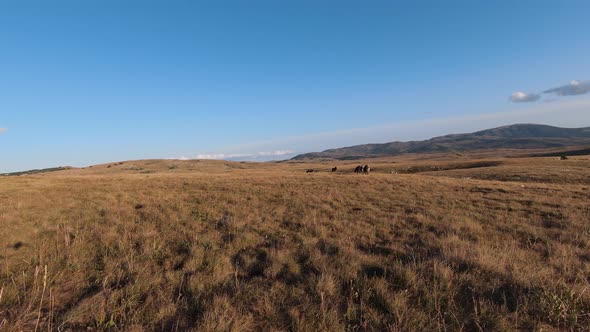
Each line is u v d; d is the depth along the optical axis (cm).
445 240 775
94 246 787
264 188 1923
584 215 1107
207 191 1814
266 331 414
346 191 1769
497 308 448
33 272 608
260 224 1014
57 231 901
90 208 1285
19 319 433
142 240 822
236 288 534
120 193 1711
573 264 616
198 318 445
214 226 1009
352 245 764
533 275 544
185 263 655
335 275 580
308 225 977
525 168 4109
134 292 518
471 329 417
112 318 434
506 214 1149
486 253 650
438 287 517
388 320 436
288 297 509
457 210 1228
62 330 417
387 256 696
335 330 405
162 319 445
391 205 1358
